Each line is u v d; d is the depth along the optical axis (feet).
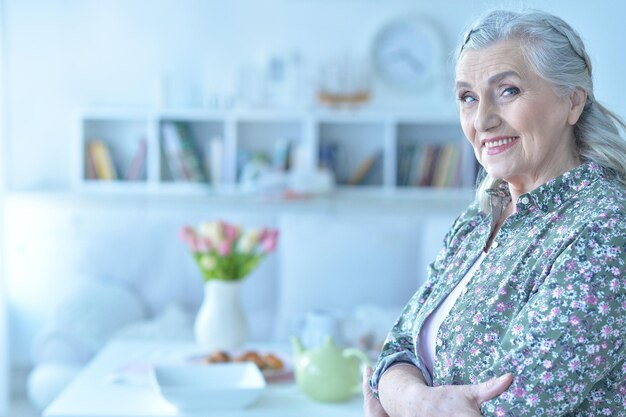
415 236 12.92
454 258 4.53
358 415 6.79
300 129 15.53
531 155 3.92
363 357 7.07
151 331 11.78
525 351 3.52
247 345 9.07
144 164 15.15
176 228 13.20
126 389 7.38
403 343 4.70
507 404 3.52
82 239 13.23
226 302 8.64
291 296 12.72
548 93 3.88
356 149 15.60
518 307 3.75
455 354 3.91
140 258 13.07
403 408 4.03
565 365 3.44
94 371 7.93
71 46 15.15
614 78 7.52
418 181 15.21
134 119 15.38
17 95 15.08
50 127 15.16
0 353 13.24
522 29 3.88
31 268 13.43
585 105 4.06
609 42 7.64
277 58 15.23
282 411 6.83
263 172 14.73
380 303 12.71
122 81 15.26
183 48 15.28
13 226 13.55
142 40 15.26
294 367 7.57
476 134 4.09
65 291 12.50
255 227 13.43
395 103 15.47
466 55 4.01
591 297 3.45
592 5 7.81
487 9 4.20
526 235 3.88
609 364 3.49
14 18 15.02
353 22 15.29
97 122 15.34
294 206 13.85
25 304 13.55
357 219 13.07
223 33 15.28
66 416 6.60
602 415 3.67
